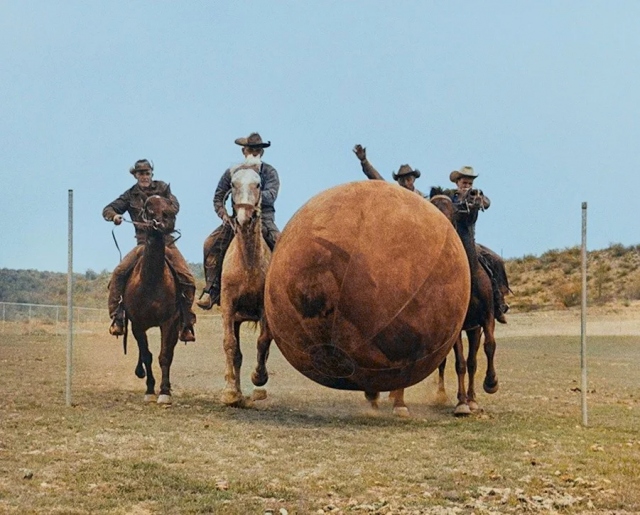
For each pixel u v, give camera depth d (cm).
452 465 1059
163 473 984
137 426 1269
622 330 3825
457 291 1247
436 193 1532
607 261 5712
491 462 1076
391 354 1225
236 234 1452
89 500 875
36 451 1084
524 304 5134
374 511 865
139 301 1533
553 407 1600
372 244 1212
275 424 1332
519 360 2656
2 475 962
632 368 2414
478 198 1439
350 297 1200
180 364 2452
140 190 1582
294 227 1270
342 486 952
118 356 2698
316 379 1311
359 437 1231
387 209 1238
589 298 5038
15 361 2439
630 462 1084
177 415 1393
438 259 1230
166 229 1471
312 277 1216
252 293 1455
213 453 1098
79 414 1371
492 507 888
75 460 1036
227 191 1502
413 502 898
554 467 1052
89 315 4931
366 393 1508
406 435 1253
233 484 946
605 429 1323
